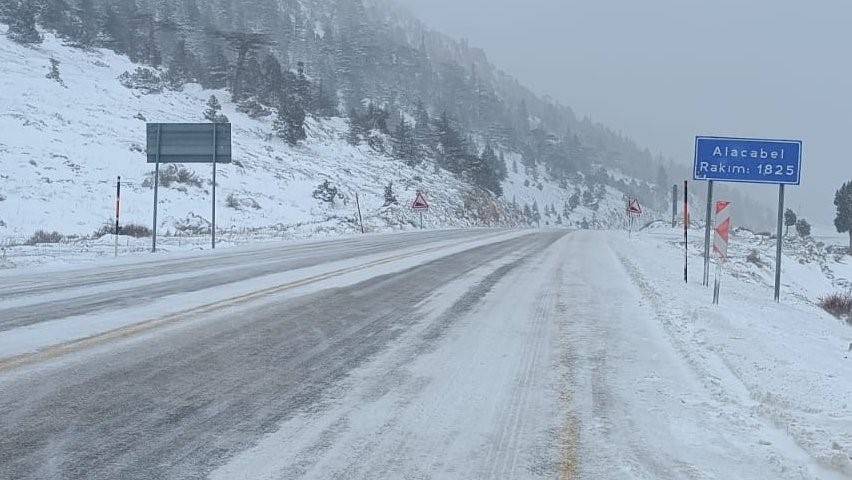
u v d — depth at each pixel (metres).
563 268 16.66
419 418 5.20
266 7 149.00
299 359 6.84
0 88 56.72
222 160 22.23
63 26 87.50
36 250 19.08
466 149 102.94
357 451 4.52
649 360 7.25
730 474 4.30
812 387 6.23
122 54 90.31
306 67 138.38
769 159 12.93
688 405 5.69
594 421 5.24
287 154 66.12
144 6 120.25
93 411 5.11
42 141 44.72
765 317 11.00
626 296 12.00
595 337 8.36
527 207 124.06
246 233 29.75
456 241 26.94
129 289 11.24
